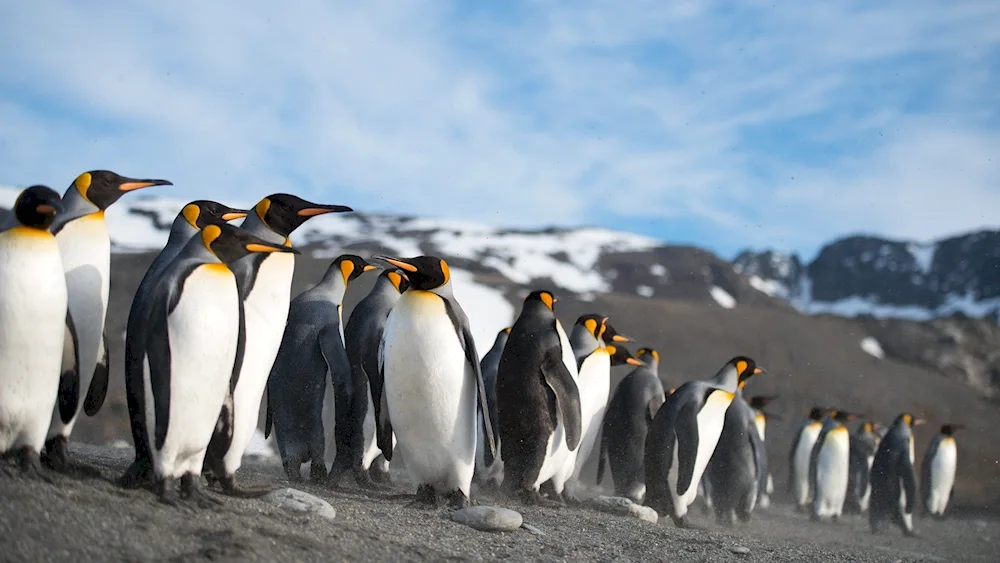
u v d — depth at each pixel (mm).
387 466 11602
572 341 12508
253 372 7836
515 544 7430
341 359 10391
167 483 6234
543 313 10680
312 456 10375
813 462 20219
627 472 13914
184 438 6266
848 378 42312
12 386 5992
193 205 8367
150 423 6180
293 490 7219
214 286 6332
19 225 6066
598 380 12234
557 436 10492
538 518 9312
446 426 8492
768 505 22344
